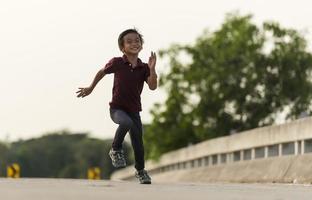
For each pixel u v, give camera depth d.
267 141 37.09
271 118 97.62
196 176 52.34
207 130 96.81
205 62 98.19
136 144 19.72
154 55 19.08
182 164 60.44
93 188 15.12
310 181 29.50
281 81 96.56
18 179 21.28
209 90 96.38
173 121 99.44
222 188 17.23
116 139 19.25
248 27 97.38
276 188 18.11
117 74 19.34
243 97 96.06
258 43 96.81
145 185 17.77
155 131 100.06
